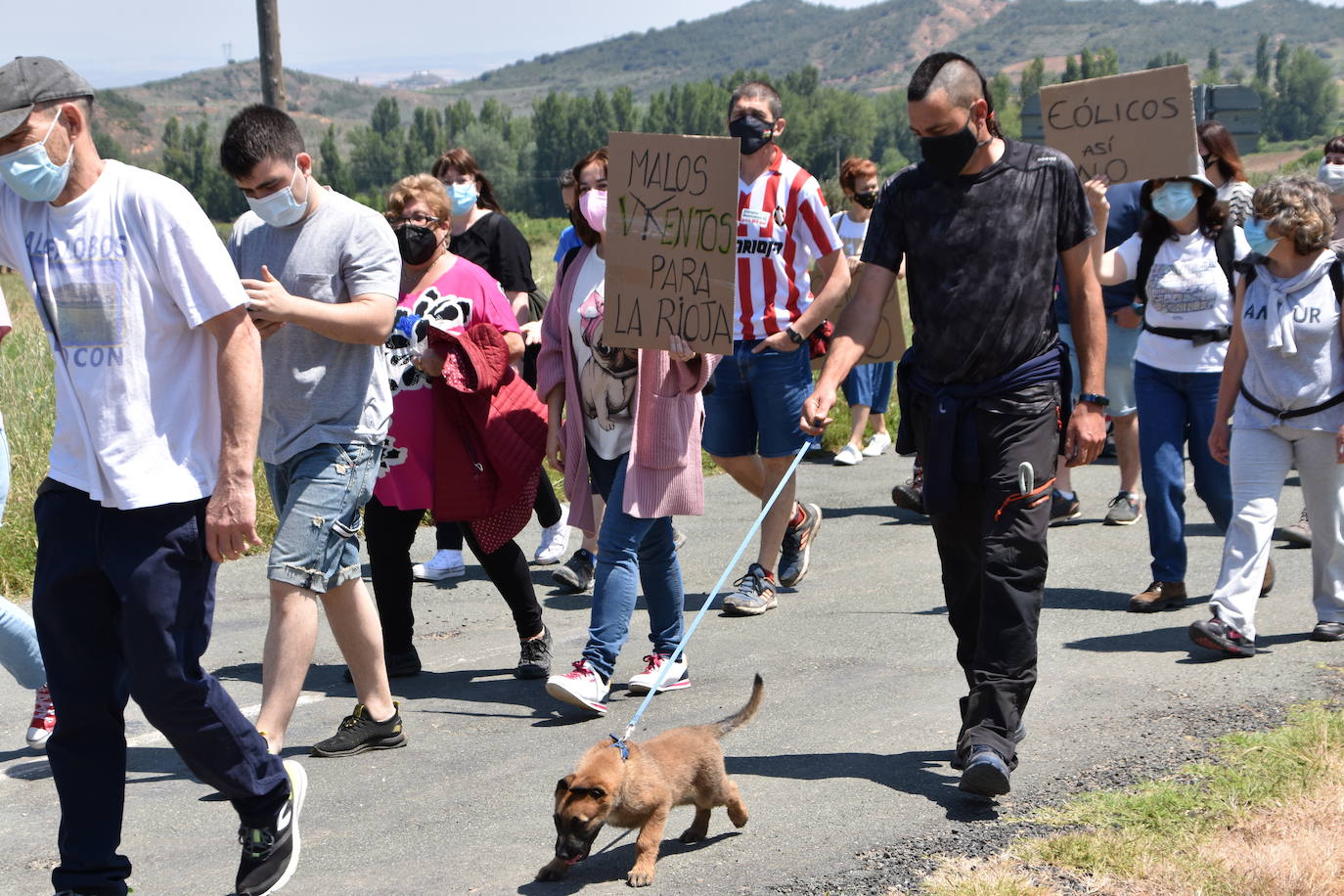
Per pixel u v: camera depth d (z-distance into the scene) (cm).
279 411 428
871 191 972
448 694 537
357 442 432
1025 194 398
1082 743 442
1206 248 612
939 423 408
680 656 530
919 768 428
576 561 695
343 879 363
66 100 306
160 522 317
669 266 474
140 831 403
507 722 499
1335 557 556
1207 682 506
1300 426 540
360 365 433
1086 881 338
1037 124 1204
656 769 351
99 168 317
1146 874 339
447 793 427
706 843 379
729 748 455
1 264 326
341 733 468
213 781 330
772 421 640
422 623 647
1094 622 605
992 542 401
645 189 475
